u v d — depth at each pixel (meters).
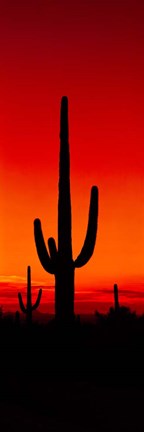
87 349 17.92
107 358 17.30
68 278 18.14
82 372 16.72
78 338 18.28
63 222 18.23
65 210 18.25
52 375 16.55
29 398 13.32
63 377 16.25
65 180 18.36
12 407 12.50
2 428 10.62
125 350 17.45
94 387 14.67
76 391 14.13
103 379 15.87
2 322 22.44
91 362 17.27
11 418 11.45
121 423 11.02
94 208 17.75
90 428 10.70
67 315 18.16
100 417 11.53
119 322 20.45
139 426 10.84
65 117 18.53
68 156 18.48
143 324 19.78
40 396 13.56
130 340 17.92
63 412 12.00
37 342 18.61
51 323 19.59
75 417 11.56
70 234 18.31
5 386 14.74
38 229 17.98
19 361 17.83
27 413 11.91
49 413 11.94
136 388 14.65
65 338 18.11
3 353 18.38
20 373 16.64
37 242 18.03
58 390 14.32
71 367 17.16
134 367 16.70
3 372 16.75
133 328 19.09
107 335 18.69
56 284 18.27
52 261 18.22
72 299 18.22
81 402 12.91
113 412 11.94
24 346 18.70
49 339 18.62
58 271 18.19
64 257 18.16
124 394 13.82
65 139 18.48
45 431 10.38
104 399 13.22
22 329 22.06
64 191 18.30
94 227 17.81
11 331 20.88
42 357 17.98
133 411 12.03
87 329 19.80
